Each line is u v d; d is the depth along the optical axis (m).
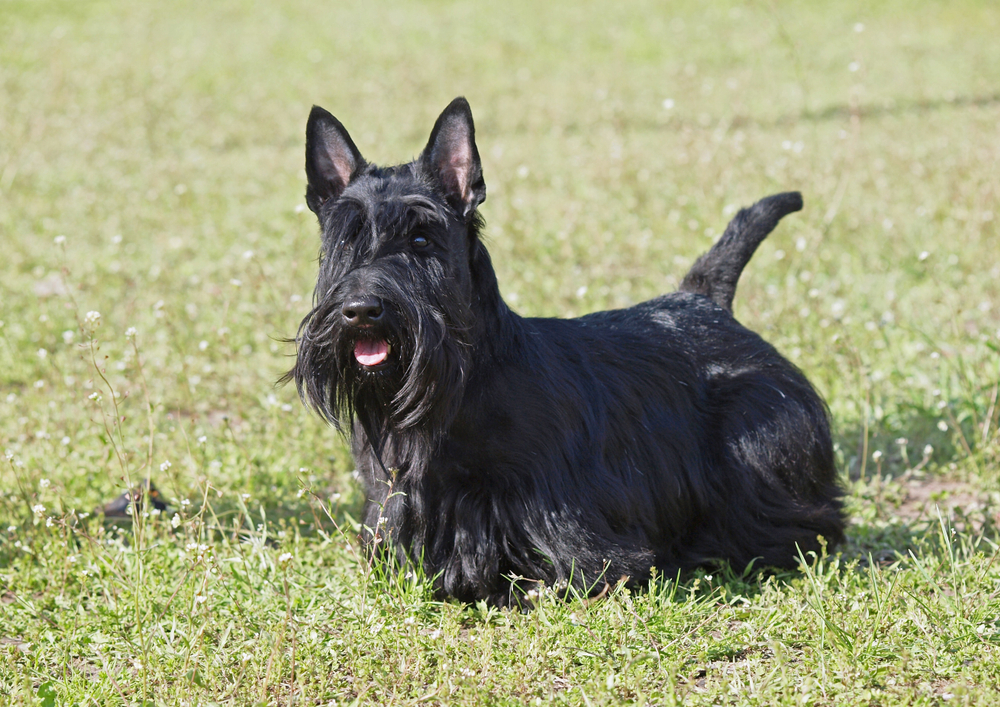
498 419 6.93
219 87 32.28
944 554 7.73
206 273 15.81
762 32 35.88
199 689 6.34
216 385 12.14
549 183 19.66
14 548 8.42
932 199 17.00
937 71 29.64
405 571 7.45
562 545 7.05
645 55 34.06
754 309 12.43
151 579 7.52
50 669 6.73
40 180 22.11
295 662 6.42
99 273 15.90
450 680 6.16
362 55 36.12
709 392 8.27
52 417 10.84
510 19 40.44
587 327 8.01
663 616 6.76
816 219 15.23
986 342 10.56
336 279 6.60
